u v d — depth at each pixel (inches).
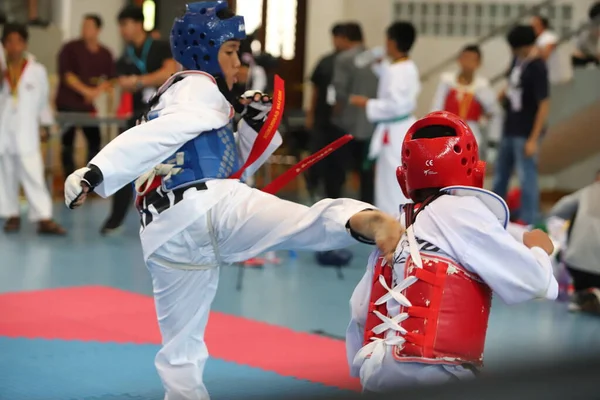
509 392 79.6
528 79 415.8
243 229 149.6
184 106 151.9
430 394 79.0
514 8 647.1
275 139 167.3
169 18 695.1
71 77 522.6
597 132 543.5
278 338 254.4
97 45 534.3
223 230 151.9
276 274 355.6
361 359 132.0
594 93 505.0
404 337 126.7
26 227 457.4
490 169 548.1
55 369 220.1
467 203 129.0
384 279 134.6
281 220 146.6
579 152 581.3
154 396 199.8
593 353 83.5
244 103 166.4
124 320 273.9
